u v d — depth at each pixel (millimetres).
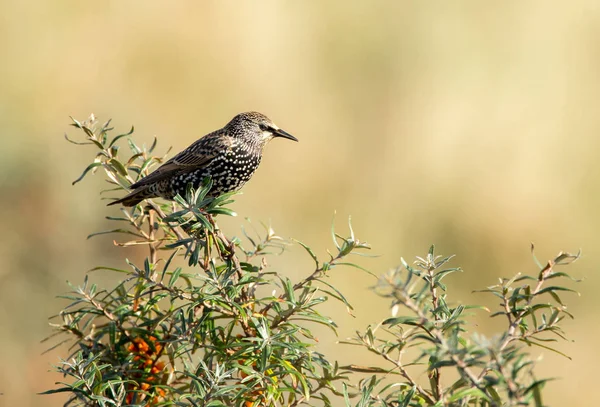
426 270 3934
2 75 13820
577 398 12891
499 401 2789
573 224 15258
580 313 14656
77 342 4605
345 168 15281
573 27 17281
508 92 16344
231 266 4656
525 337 3746
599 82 16656
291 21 15922
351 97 15891
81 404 4043
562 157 15766
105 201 11695
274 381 3973
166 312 4602
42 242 10992
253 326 4320
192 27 15078
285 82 15555
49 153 12117
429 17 16844
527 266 15000
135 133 13742
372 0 16562
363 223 14836
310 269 13188
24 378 9719
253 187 14570
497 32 17016
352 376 11031
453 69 16453
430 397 3941
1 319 9883
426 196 15281
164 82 14820
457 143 15758
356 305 13164
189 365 4297
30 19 14477
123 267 11125
